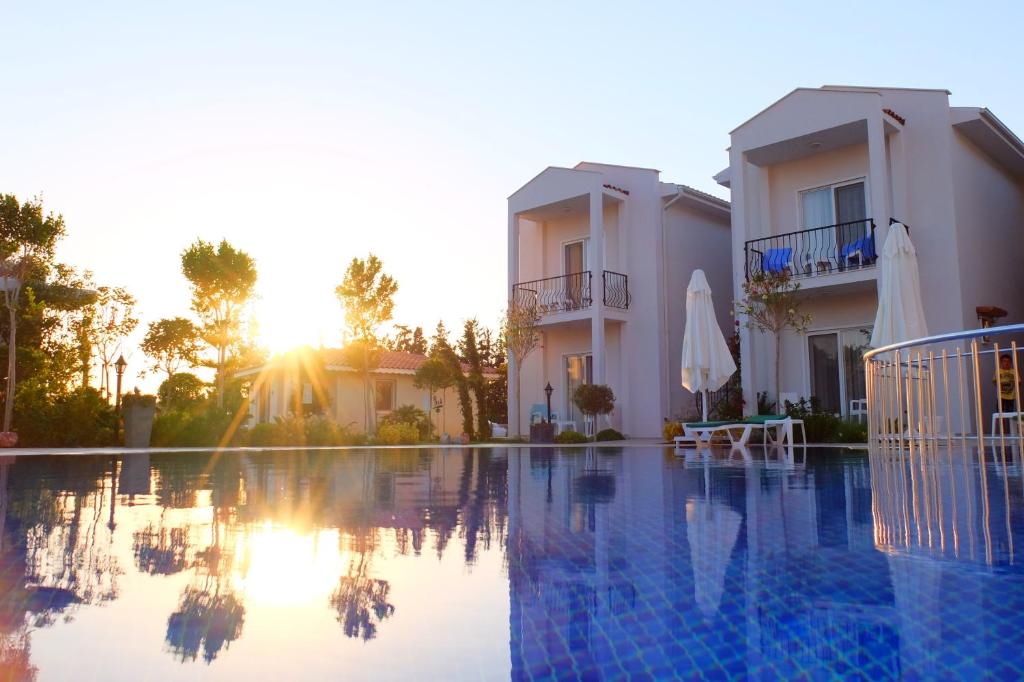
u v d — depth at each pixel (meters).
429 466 9.13
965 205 13.74
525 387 19.78
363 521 4.19
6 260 15.19
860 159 14.50
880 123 13.11
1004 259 14.98
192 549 3.31
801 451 10.68
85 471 8.34
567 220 19.56
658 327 17.62
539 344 19.38
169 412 18.34
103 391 20.33
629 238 18.34
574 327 18.94
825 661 1.80
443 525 4.02
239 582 2.69
